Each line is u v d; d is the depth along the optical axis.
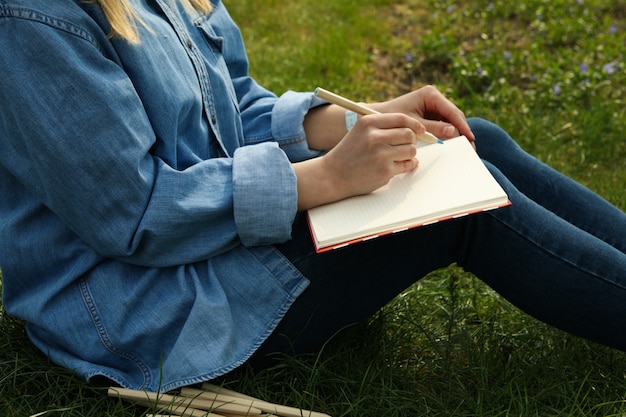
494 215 1.78
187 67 1.79
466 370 2.08
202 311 1.71
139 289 1.75
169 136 1.71
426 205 1.65
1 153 1.65
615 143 3.35
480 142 2.09
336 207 1.70
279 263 1.75
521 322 2.28
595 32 4.32
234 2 4.82
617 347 1.87
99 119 1.56
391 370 2.03
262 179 1.67
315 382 1.96
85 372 1.79
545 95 3.72
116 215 1.64
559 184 2.07
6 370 1.96
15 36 1.52
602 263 1.77
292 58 4.16
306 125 2.12
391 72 4.17
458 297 2.40
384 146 1.66
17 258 1.79
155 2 1.81
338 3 4.82
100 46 1.62
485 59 4.05
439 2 4.88
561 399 2.01
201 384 1.85
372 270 1.81
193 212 1.65
